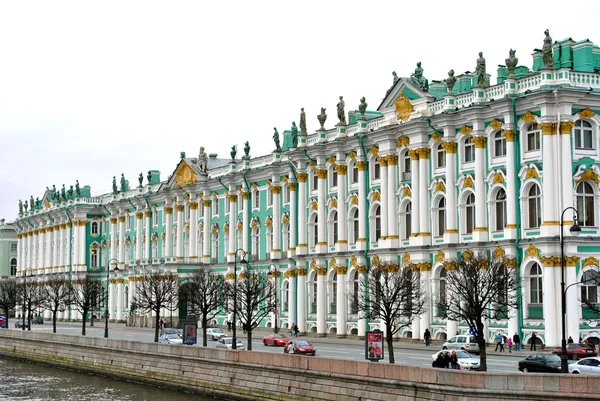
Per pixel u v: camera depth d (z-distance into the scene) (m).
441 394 40.56
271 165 101.19
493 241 71.12
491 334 71.12
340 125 89.75
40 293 134.12
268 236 103.81
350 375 46.00
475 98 72.81
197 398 57.75
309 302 94.56
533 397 37.44
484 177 72.81
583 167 67.12
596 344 66.19
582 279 66.25
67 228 155.38
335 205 90.75
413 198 79.12
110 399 59.56
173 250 126.06
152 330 113.31
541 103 67.00
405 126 79.81
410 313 70.00
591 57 71.56
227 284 90.88
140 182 135.75
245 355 55.06
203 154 120.75
